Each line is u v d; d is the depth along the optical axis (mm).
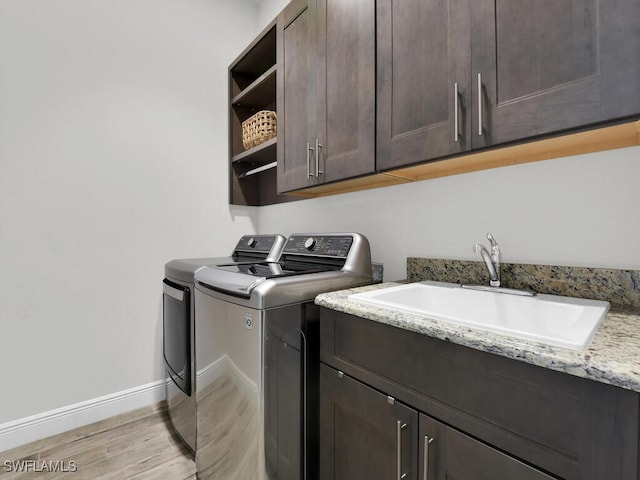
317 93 1435
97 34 1858
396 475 805
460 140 914
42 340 1700
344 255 1400
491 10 846
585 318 791
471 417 663
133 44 1979
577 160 999
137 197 1993
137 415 1897
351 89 1266
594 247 967
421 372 753
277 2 2281
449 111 940
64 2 1760
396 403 807
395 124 1100
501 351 603
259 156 2219
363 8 1211
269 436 1050
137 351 1986
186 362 1506
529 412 583
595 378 499
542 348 574
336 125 1339
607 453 501
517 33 800
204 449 1345
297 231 2141
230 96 2334
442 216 1354
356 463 917
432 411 730
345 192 1767
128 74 1961
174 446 1613
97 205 1860
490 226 1203
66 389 1764
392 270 1555
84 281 1821
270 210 2389
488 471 634
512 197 1144
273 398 1062
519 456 594
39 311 1694
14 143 1626
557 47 738
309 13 1483
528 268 1088
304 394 1146
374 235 1643
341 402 966
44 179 1703
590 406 519
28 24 1658
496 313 1047
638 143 875
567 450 540
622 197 919
